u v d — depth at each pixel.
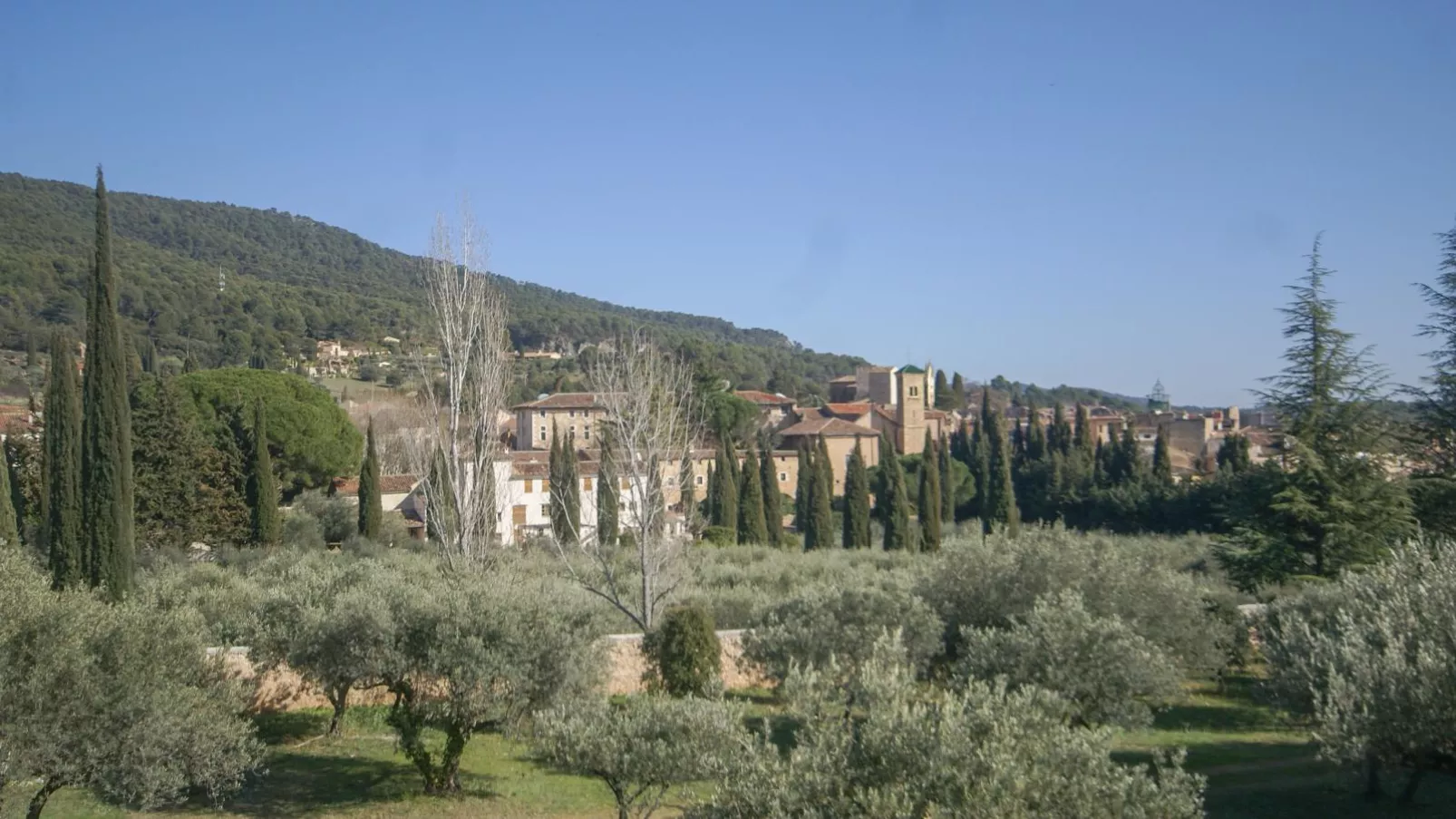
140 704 13.76
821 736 10.19
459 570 24.16
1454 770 15.10
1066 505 71.44
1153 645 19.89
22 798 14.79
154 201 199.38
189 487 41.81
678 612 25.72
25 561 18.30
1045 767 9.57
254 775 19.03
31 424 48.62
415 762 18.81
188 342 106.12
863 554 47.94
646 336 48.41
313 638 19.17
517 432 98.69
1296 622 19.11
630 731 14.28
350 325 143.88
